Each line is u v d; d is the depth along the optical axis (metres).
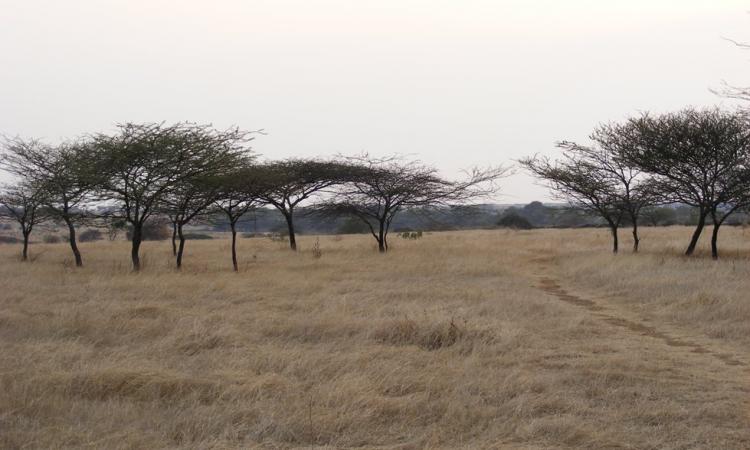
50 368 6.80
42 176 20.00
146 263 20.97
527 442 4.79
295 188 26.62
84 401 5.77
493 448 4.63
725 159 18.50
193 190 18.84
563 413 5.44
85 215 20.09
